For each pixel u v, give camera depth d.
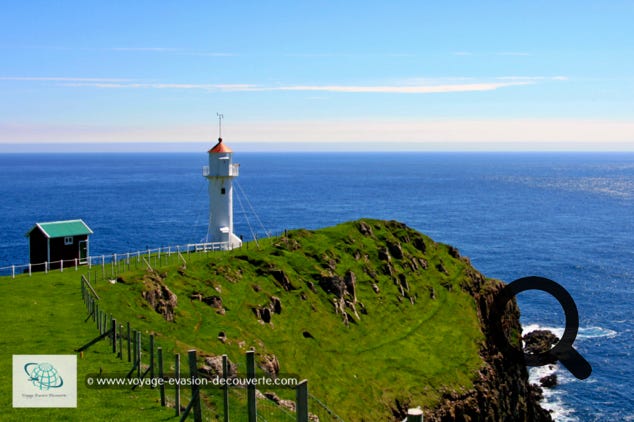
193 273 72.88
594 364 100.69
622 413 85.69
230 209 101.19
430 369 75.06
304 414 22.80
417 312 87.94
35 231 81.19
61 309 56.78
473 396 74.56
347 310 81.00
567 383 94.62
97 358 42.09
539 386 93.44
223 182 99.75
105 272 74.38
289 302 76.06
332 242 93.06
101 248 172.00
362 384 67.75
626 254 192.12
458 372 76.50
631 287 149.50
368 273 90.12
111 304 58.44
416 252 101.94
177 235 196.88
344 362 70.50
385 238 100.19
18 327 49.97
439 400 70.31
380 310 84.94
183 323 61.59
